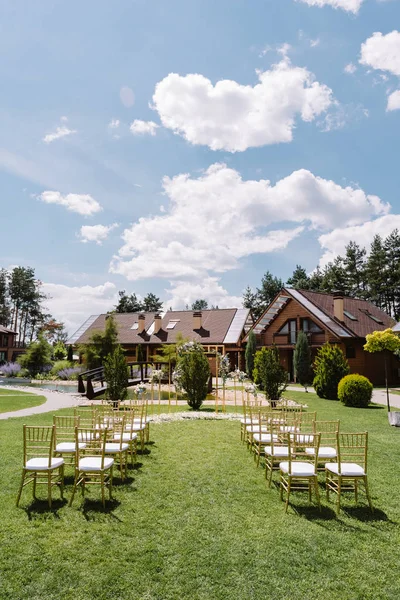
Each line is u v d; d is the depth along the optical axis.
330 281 50.41
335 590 3.47
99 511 5.00
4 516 4.83
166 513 4.97
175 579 3.59
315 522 4.78
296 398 18.14
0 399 16.95
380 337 15.40
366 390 15.30
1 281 62.56
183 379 14.20
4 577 3.58
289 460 5.19
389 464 7.31
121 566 3.78
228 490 5.80
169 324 38.88
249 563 3.85
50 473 5.17
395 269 46.62
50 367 31.33
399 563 3.90
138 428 7.89
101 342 25.30
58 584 3.50
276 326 30.77
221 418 12.11
